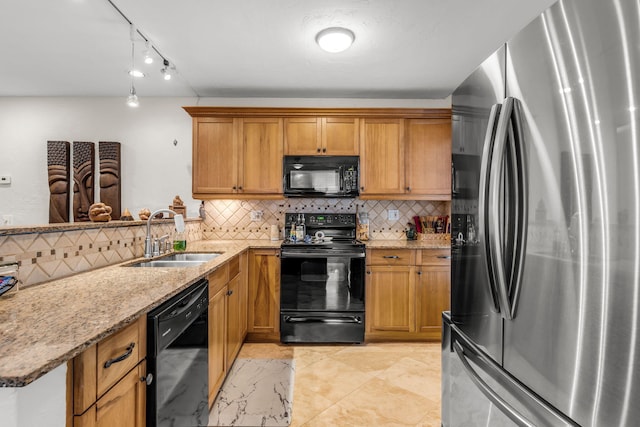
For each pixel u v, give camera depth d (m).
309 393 2.01
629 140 0.60
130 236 1.98
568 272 0.73
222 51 2.34
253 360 2.46
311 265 2.75
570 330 0.73
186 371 1.33
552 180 0.77
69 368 0.74
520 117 0.87
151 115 3.29
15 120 3.25
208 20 1.96
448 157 3.00
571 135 0.72
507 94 0.93
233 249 2.51
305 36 2.14
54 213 3.16
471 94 1.14
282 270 2.75
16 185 3.24
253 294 2.79
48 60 2.52
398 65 2.55
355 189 2.94
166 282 1.34
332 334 2.74
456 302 1.30
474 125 1.12
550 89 0.77
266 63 2.53
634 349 0.60
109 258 1.76
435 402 1.92
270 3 1.80
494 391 0.98
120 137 3.29
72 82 2.94
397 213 3.36
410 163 3.01
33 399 0.64
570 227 0.72
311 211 3.34
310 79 2.82
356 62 2.50
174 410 1.21
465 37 2.15
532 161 0.83
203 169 2.98
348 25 2.01
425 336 2.82
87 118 3.27
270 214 3.33
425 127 3.02
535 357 0.83
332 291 2.75
